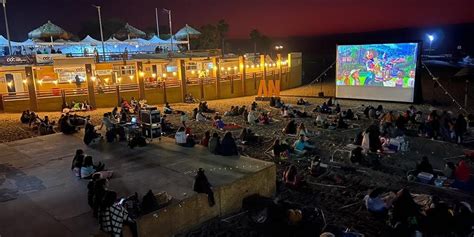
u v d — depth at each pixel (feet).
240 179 36.99
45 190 36.78
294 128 68.44
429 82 157.38
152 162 43.93
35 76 104.99
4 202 33.91
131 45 161.99
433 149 57.06
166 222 30.91
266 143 62.95
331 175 46.26
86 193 35.73
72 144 55.72
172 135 68.90
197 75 141.28
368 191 40.78
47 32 133.28
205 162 43.21
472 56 318.24
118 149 50.62
